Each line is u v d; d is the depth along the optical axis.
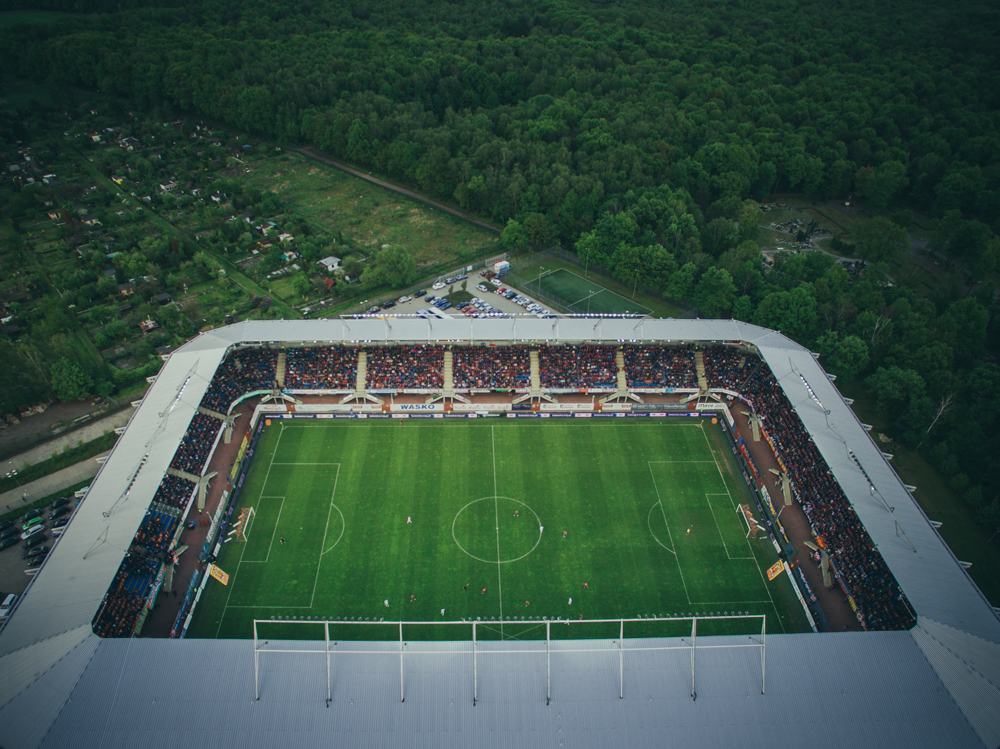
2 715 66.38
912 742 67.12
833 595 92.38
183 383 113.44
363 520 103.75
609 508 106.94
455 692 70.38
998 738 66.88
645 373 130.38
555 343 134.38
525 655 73.75
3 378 124.38
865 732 67.94
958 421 119.88
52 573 81.81
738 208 198.25
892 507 91.94
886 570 89.44
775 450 115.75
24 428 124.94
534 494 109.31
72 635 73.62
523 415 126.81
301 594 91.69
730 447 120.12
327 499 107.56
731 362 131.12
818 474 106.44
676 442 121.06
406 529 102.31
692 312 161.50
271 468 113.50
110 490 94.50
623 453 118.38
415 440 120.50
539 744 66.62
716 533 102.81
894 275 182.00
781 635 76.44
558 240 191.62
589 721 68.44
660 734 67.62
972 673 71.62
